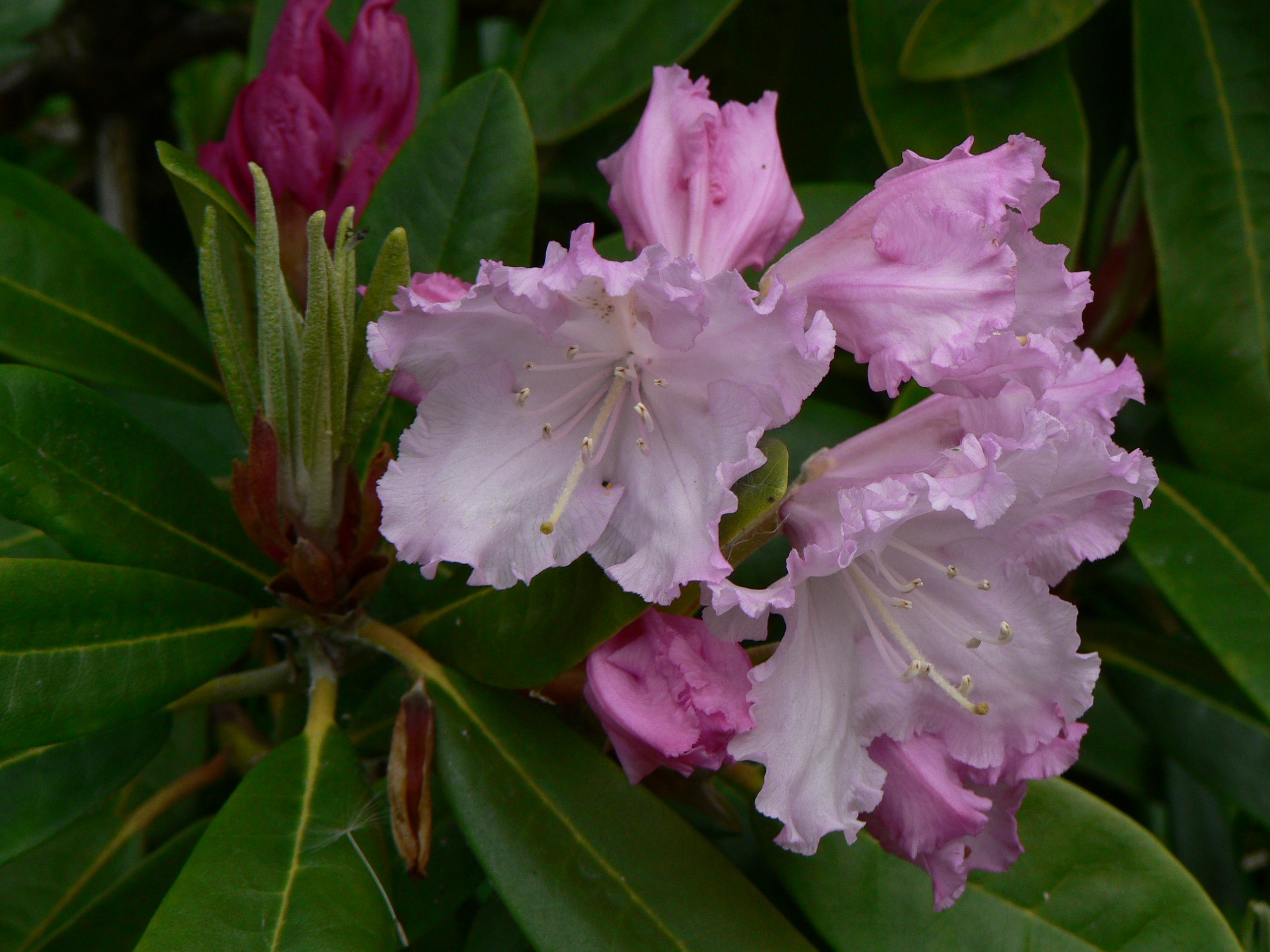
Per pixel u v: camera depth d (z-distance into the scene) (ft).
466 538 1.25
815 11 1.92
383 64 1.50
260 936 1.23
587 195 1.95
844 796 1.26
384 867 1.31
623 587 1.24
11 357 1.64
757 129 1.36
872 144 1.96
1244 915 1.72
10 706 1.29
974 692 1.31
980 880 1.40
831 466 1.32
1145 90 1.73
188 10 1.94
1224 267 1.71
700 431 1.26
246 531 1.40
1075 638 1.30
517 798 1.34
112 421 1.39
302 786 1.32
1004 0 1.70
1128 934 1.38
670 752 1.25
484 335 1.26
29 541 1.59
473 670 1.36
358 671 1.63
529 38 1.81
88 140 2.00
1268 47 1.74
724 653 1.27
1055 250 1.28
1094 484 1.29
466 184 1.53
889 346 1.25
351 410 1.33
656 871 1.33
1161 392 1.85
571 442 1.29
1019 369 1.25
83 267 1.60
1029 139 1.26
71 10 1.89
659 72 1.36
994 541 1.31
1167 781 1.78
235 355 1.32
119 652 1.33
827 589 1.31
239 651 1.39
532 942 1.31
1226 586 1.57
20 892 1.62
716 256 1.33
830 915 1.39
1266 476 1.68
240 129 1.49
